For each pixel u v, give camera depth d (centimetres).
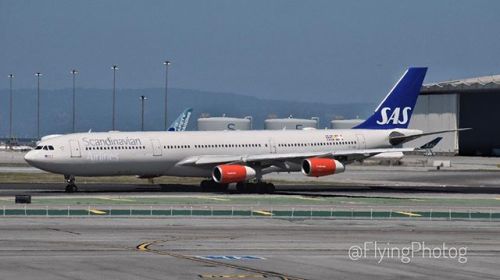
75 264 10750
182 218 16025
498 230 14900
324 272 10500
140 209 16938
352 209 17888
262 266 10825
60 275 10025
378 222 15925
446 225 15600
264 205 18688
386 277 10250
